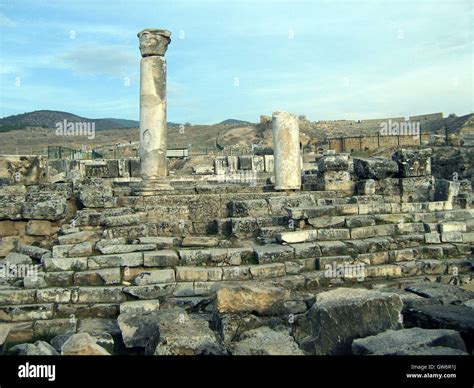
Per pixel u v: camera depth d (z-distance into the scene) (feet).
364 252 33.17
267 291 22.33
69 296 26.81
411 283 30.50
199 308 26.40
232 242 33.99
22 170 49.55
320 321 19.86
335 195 44.39
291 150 44.60
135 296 27.14
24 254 33.86
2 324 24.58
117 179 66.69
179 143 230.68
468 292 26.66
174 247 32.65
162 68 42.47
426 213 38.27
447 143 103.65
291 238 33.19
